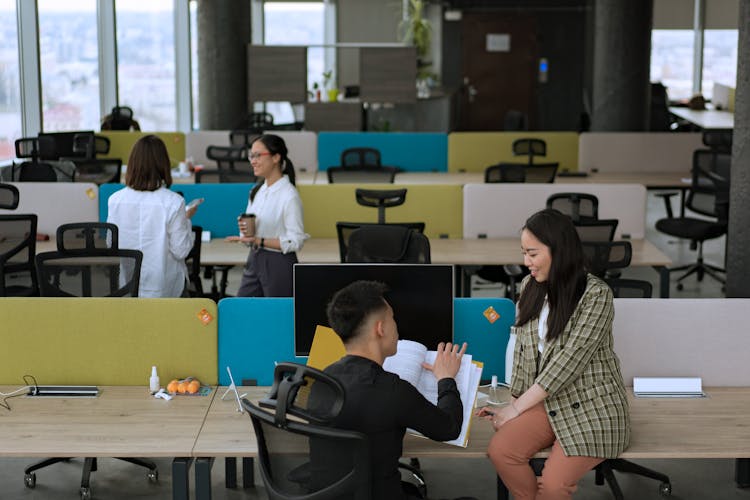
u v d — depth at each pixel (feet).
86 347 12.05
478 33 56.85
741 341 12.49
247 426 10.78
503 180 25.46
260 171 15.15
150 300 12.00
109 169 26.11
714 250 30.53
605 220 18.53
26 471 13.28
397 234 15.52
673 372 12.49
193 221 21.65
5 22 32.37
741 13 15.56
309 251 20.12
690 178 30.42
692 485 13.52
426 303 11.50
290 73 37.32
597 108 37.35
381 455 9.09
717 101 50.75
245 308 12.00
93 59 41.11
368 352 9.25
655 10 55.36
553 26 56.59
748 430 10.89
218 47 37.88
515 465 10.34
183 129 48.01
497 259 19.45
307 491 9.13
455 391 10.17
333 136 32.94
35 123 34.24
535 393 10.26
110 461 14.17
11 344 12.05
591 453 10.11
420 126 48.21
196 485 10.07
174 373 12.11
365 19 54.75
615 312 12.44
